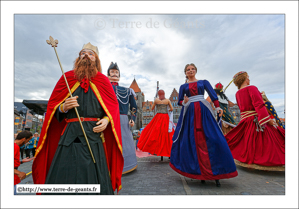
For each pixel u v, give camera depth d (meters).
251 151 3.79
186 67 3.58
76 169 1.82
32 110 8.12
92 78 2.19
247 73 4.27
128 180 3.37
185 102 3.27
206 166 2.85
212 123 3.07
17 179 2.55
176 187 2.92
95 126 2.03
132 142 4.26
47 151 2.14
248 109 4.10
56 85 2.17
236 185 2.96
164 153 5.49
